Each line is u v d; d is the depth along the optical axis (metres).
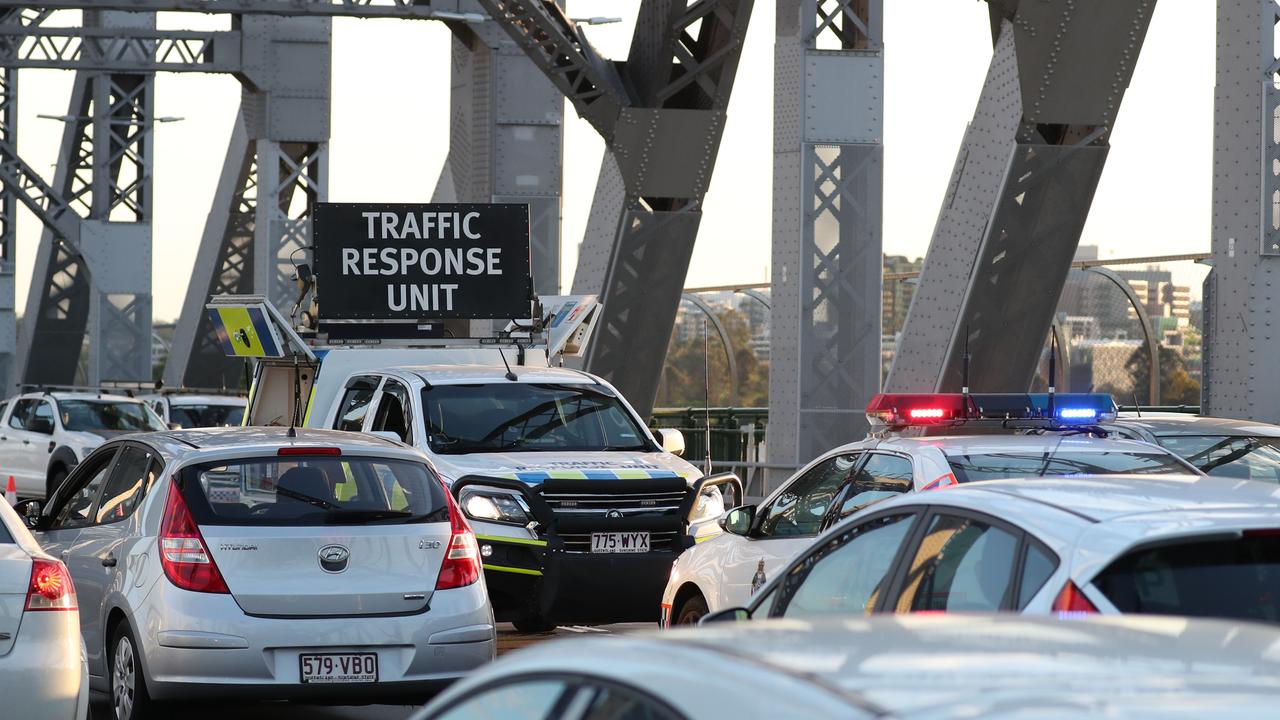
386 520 29.08
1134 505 16.66
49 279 119.31
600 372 58.69
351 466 29.75
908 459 28.89
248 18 100.25
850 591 19.48
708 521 40.03
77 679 24.88
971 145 46.66
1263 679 9.37
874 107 53.66
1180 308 64.56
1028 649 10.09
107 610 29.72
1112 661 9.76
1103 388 65.75
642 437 43.72
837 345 53.62
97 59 95.75
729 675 9.62
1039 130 44.91
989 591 16.89
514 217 50.75
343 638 28.11
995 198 45.12
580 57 56.25
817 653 10.01
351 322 49.53
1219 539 15.68
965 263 46.38
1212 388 41.94
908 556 18.45
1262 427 38.81
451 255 50.31
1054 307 45.78
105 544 30.62
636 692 9.90
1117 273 65.69
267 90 100.62
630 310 58.53
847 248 53.72
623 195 57.50
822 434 53.53
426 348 49.72
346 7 69.38
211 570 28.05
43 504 34.72
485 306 50.38
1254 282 41.09
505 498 38.97
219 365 118.88
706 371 39.00
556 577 38.44
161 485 29.39
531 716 10.76
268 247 101.06
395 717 32.12
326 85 101.94
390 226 50.12
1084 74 43.84
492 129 67.81
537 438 42.66
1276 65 40.91
